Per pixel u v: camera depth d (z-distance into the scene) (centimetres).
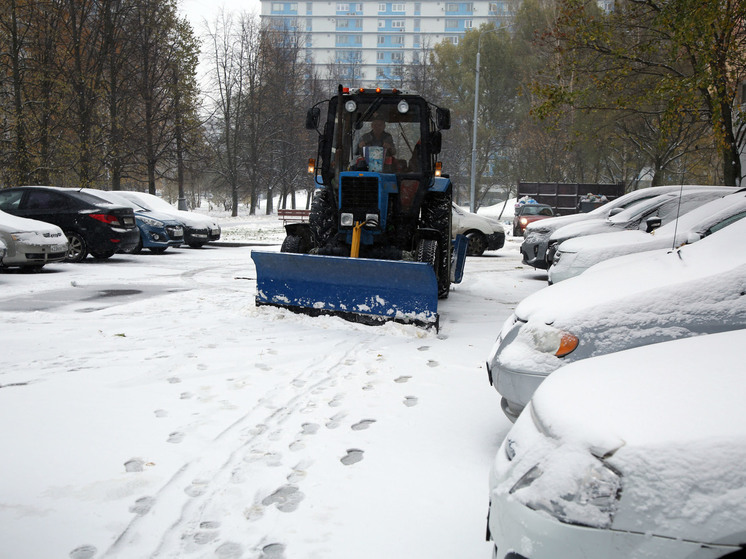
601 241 866
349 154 853
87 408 454
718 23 1209
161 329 721
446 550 276
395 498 324
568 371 248
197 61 3108
